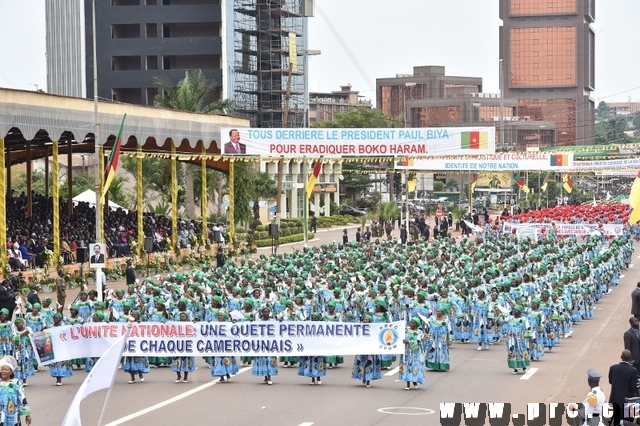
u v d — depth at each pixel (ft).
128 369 90.43
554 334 108.17
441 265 142.72
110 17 357.61
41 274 158.30
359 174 417.69
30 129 146.72
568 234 242.17
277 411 76.59
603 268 163.43
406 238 237.25
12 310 117.60
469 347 111.96
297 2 381.19
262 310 91.81
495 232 255.29
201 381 90.94
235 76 364.17
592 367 96.43
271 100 374.02
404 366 86.33
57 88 374.63
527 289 116.47
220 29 355.97
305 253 165.37
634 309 105.60
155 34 358.43
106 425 71.97
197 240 211.41
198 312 104.47
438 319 94.99
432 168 227.40
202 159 197.88
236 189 268.62
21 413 62.18
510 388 85.56
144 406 79.05
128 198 309.01
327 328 88.12
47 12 376.07
